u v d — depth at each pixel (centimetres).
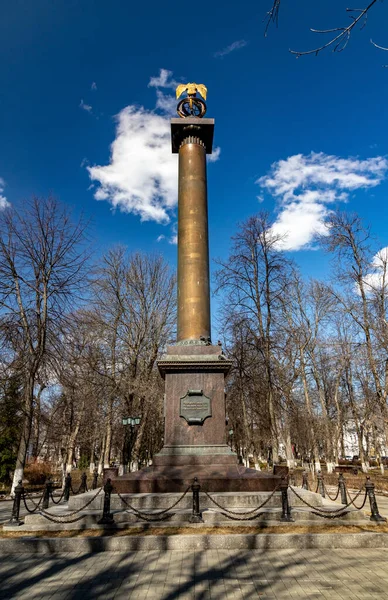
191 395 1238
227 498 1020
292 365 2788
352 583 633
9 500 1878
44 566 733
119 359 2962
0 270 1880
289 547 834
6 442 2678
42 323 1855
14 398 2206
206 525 899
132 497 1019
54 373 1941
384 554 790
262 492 1063
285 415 3100
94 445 4388
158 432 3841
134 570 705
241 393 2597
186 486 1078
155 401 2866
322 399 3594
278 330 2558
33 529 911
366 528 904
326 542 839
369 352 2462
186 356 1268
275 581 645
